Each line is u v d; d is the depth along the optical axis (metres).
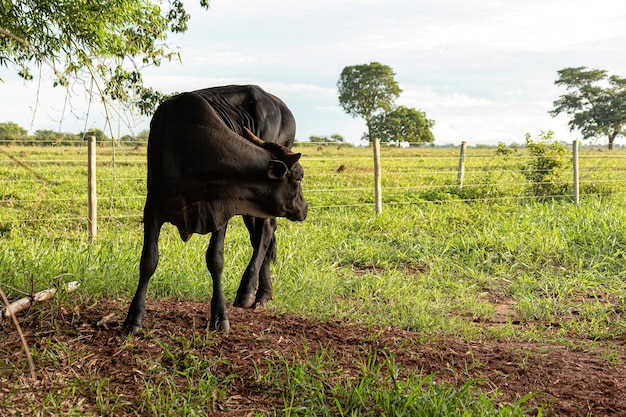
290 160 4.85
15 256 6.66
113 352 4.49
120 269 6.45
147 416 3.78
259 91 5.76
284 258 8.19
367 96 87.00
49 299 5.30
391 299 6.86
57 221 10.95
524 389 4.44
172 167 4.68
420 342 5.23
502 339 5.75
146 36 7.05
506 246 9.29
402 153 34.41
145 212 4.89
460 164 15.10
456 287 7.73
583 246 9.23
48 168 17.55
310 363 4.45
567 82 74.19
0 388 3.92
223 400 4.03
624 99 71.62
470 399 4.07
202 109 4.62
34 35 6.50
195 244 8.48
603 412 4.10
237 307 5.84
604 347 5.61
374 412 3.93
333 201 14.04
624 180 15.27
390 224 11.01
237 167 4.71
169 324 5.03
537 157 14.65
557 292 7.59
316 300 6.47
